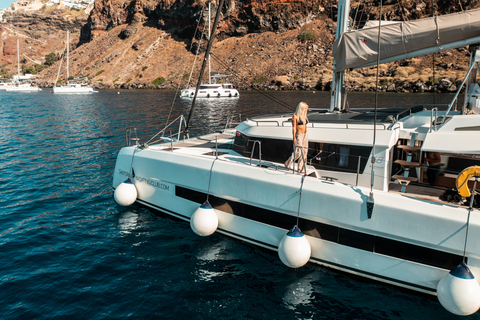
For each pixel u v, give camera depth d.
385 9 74.50
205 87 66.38
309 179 8.16
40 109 47.50
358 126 8.82
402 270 7.40
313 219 8.12
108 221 11.43
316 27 101.44
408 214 7.04
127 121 34.34
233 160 9.89
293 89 79.50
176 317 7.13
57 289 8.04
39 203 13.20
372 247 7.60
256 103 51.31
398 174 8.97
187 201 10.38
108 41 143.75
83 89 86.38
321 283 8.04
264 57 97.69
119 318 7.12
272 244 8.94
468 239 6.57
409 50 8.55
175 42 122.94
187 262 8.97
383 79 69.94
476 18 7.66
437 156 8.25
